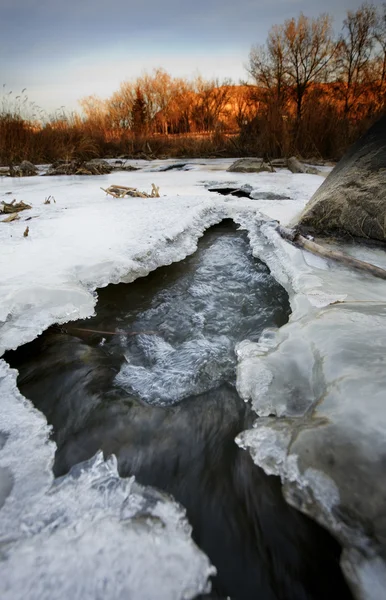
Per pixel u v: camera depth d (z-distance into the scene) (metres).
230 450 2.19
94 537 1.58
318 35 18.39
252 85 20.95
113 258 4.28
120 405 2.54
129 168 15.38
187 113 29.02
